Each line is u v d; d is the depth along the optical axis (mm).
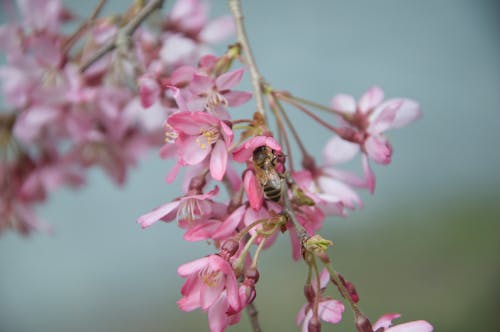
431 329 423
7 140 551
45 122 543
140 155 562
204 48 531
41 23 532
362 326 416
